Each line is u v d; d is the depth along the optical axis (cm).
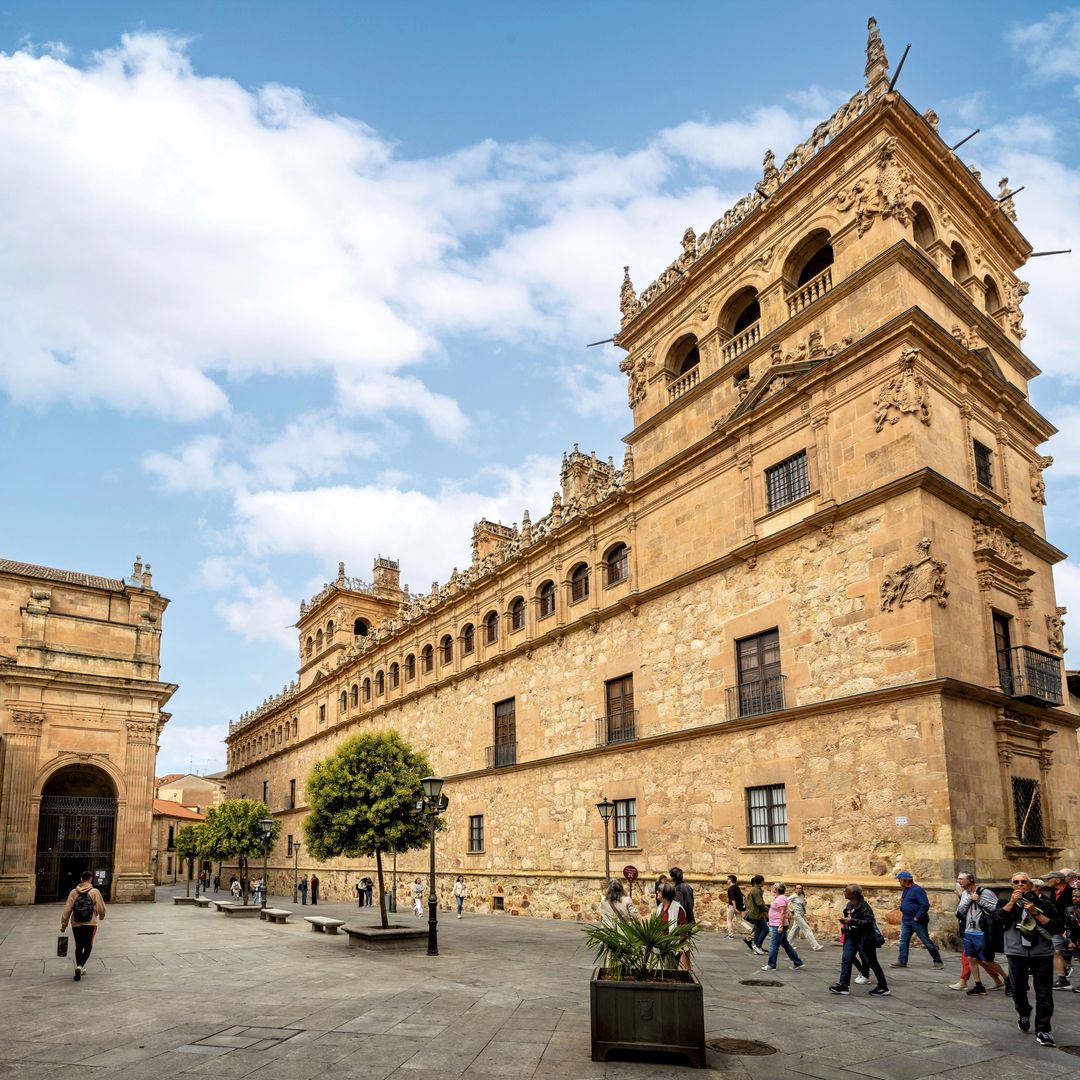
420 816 2612
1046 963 1173
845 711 2302
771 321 2862
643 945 1125
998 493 2591
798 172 2792
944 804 2020
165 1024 1286
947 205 2792
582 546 3584
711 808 2700
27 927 3231
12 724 4784
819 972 1759
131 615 5488
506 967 1909
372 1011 1373
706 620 2861
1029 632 2528
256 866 7338
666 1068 1029
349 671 5953
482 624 4297
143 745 5162
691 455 3005
